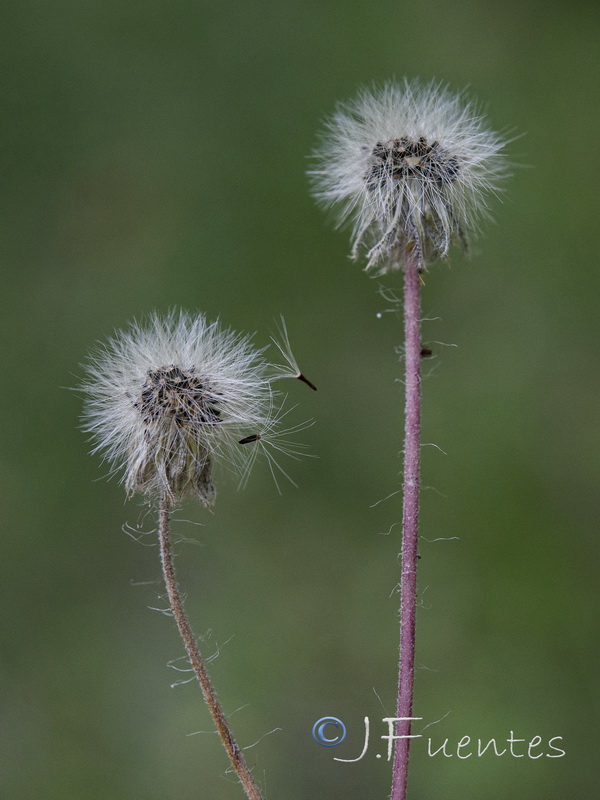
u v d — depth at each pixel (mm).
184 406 480
